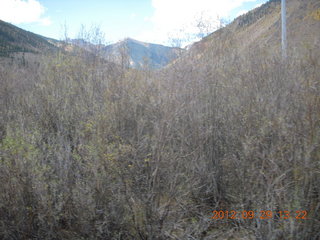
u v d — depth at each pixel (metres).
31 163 3.04
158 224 3.02
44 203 2.83
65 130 4.49
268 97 3.79
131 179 3.23
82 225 2.89
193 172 3.76
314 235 2.60
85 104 5.14
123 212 3.01
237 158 3.58
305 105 3.24
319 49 3.99
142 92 4.64
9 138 3.33
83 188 3.03
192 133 3.99
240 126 3.69
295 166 2.79
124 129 4.21
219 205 3.71
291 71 4.07
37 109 5.20
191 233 3.19
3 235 2.88
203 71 4.49
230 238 3.13
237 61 4.70
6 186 2.92
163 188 3.41
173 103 3.92
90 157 3.28
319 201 2.71
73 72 5.97
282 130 3.09
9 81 6.61
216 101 4.18
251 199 2.98
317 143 2.81
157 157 3.32
